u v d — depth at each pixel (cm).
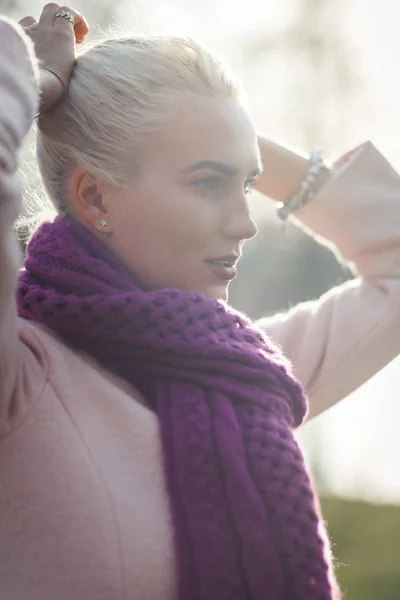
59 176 147
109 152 142
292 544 128
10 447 124
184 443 129
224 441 130
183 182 141
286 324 188
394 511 782
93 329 136
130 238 143
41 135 151
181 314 136
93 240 143
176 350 135
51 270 142
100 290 138
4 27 118
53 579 121
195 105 142
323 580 130
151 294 137
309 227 198
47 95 143
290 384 142
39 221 169
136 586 123
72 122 146
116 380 136
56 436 125
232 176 143
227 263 145
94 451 126
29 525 122
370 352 184
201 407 132
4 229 109
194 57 145
